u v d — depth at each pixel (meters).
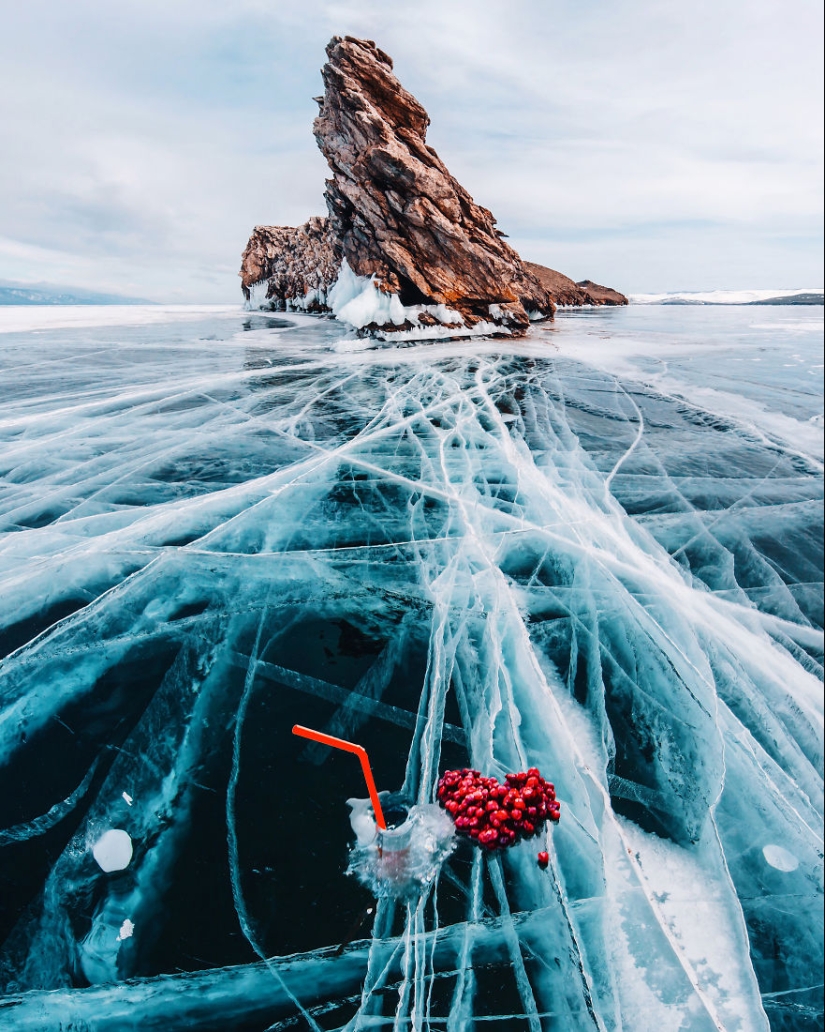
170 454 8.23
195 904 2.66
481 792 2.96
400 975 2.38
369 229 19.28
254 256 39.47
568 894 2.67
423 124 20.81
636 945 2.48
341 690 3.98
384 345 18.17
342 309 19.36
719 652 4.28
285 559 5.59
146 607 4.89
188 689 4.01
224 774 3.35
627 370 13.70
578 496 6.81
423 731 3.63
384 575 5.32
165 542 5.90
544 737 3.58
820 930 2.54
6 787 3.32
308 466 7.81
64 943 2.54
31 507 6.61
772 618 4.66
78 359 15.74
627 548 5.69
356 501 6.75
